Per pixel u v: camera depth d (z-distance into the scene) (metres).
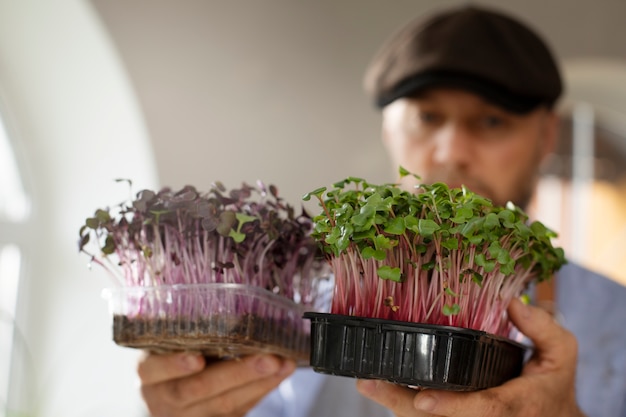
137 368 1.09
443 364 0.82
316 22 2.95
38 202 2.61
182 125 2.63
